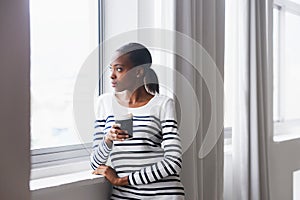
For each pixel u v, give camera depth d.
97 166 1.56
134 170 1.49
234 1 2.35
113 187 1.57
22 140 1.18
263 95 2.45
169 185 1.50
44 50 1.70
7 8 1.14
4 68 1.14
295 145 3.01
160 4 1.83
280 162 2.80
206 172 1.95
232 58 2.39
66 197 1.44
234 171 2.34
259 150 2.38
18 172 1.17
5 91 1.14
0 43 1.12
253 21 2.32
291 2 3.29
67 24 1.79
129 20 1.89
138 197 1.49
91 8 1.90
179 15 1.77
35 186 1.37
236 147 2.34
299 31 3.50
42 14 1.70
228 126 2.54
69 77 1.79
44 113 1.68
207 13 1.93
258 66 2.36
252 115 2.33
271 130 2.68
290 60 3.43
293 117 3.47
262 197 2.39
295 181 3.15
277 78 3.34
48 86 1.71
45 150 1.64
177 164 1.46
